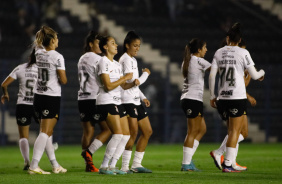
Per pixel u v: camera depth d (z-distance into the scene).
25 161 34.38
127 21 88.81
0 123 70.00
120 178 27.36
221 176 28.52
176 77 75.94
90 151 32.28
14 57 78.69
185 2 94.56
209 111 77.38
